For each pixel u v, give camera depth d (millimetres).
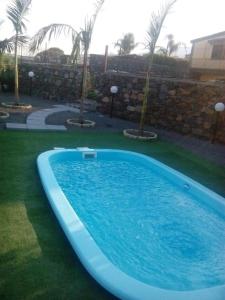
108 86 14523
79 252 3846
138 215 6098
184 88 11852
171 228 5711
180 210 6395
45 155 7621
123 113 14094
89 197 6688
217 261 4848
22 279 3428
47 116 13086
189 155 9352
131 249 4977
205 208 6391
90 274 3547
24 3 12414
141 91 13234
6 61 14273
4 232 4309
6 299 3123
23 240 4164
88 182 7414
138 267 4539
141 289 3330
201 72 27688
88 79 16969
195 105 11625
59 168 8000
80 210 6102
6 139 9062
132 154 8781
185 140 11227
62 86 18297
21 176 6422
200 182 7219
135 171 8273
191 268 4613
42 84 19141
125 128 12250
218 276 4461
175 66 26812
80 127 11672
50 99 18719
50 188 5652
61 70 18094
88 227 5508
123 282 3395
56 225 4645
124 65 22906
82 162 8539
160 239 5332
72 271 3646
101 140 10195
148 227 5684
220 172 7961
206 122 11383
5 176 6328
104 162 8703
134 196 6902
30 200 5387
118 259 4680
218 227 5828
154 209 6379
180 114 12156
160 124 12891
